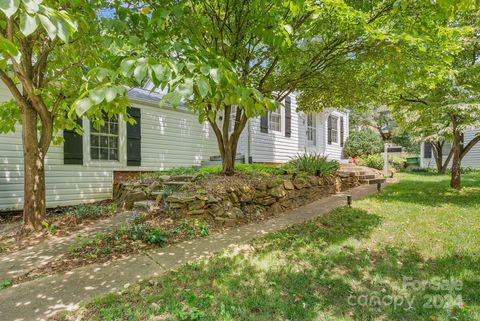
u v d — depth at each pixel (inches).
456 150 296.4
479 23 203.9
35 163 158.1
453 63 232.2
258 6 123.0
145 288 92.9
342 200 246.2
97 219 184.2
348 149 582.9
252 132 352.5
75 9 100.8
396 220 173.5
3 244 139.7
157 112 307.0
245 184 200.1
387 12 154.0
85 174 253.4
